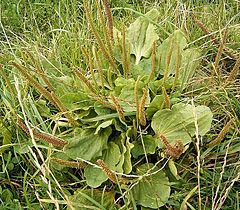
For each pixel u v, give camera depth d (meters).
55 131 0.51
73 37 0.62
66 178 0.49
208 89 0.53
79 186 0.49
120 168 0.47
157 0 0.69
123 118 0.48
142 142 0.46
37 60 0.57
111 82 0.53
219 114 0.52
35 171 0.50
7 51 0.61
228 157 0.49
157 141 0.48
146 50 0.56
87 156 0.48
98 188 0.48
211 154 0.49
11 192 0.49
